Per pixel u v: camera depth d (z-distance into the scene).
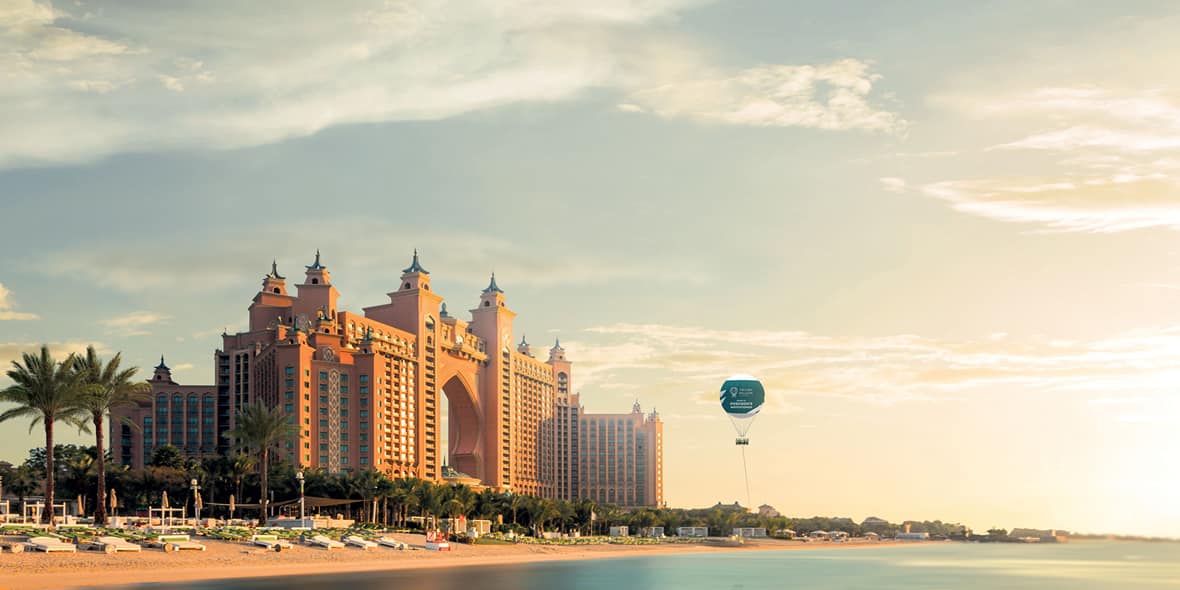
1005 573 192.00
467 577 138.88
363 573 135.25
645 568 186.12
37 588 94.50
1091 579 173.88
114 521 148.00
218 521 165.38
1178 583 164.12
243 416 189.00
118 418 143.62
